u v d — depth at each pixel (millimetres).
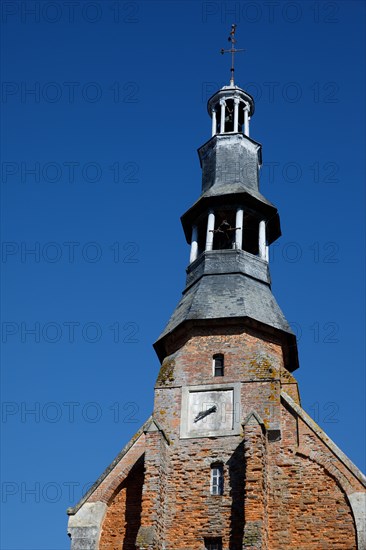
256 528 36844
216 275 46719
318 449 39688
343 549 37312
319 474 39156
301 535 37875
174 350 45031
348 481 38656
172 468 40344
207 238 48375
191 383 42500
